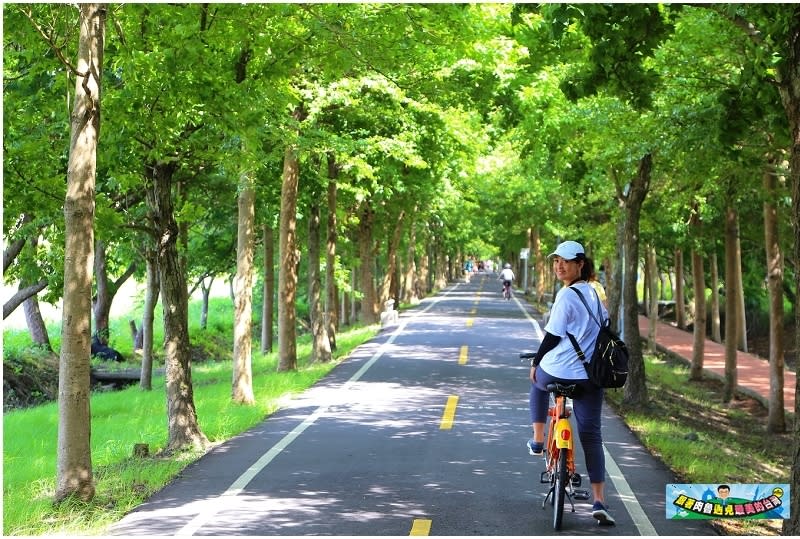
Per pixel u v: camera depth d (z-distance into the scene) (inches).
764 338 1814.7
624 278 654.5
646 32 367.6
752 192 812.0
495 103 724.7
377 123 853.2
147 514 306.2
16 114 477.1
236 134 435.2
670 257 1851.6
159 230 457.4
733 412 793.6
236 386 601.9
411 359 868.6
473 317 1461.6
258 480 359.3
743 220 1042.1
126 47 412.5
